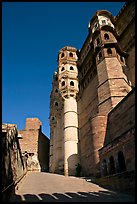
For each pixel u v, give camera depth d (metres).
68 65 44.69
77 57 47.19
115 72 27.45
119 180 13.73
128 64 30.50
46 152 63.25
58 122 45.34
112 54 29.39
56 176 24.70
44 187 15.63
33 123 56.59
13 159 14.16
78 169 29.97
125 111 18.52
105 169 18.69
